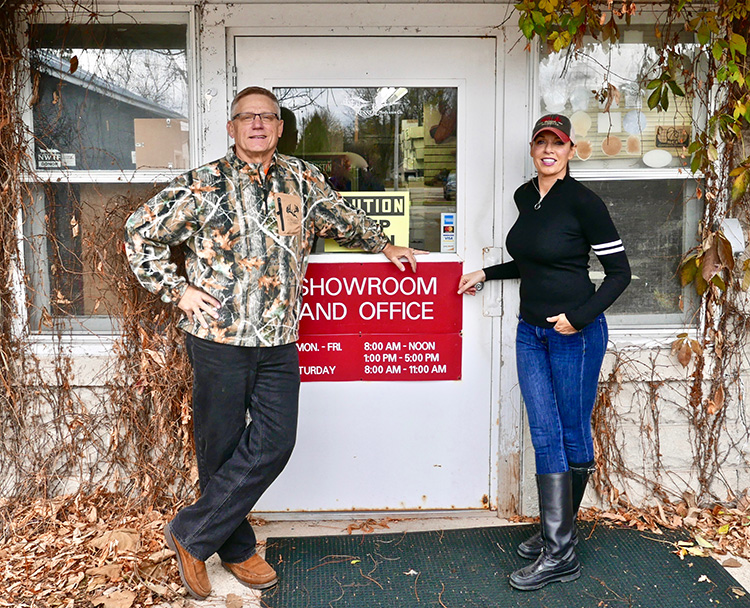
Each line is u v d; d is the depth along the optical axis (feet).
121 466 10.80
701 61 10.77
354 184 10.82
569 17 9.34
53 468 10.77
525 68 10.55
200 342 8.43
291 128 10.68
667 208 11.02
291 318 8.71
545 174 9.05
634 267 11.10
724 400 11.05
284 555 9.98
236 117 8.41
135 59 10.43
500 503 11.18
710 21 9.45
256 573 9.16
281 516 11.12
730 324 11.02
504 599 8.96
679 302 11.18
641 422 11.08
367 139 10.75
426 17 10.40
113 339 10.63
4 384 10.48
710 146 9.97
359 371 10.93
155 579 9.16
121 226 10.48
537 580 9.14
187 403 10.61
